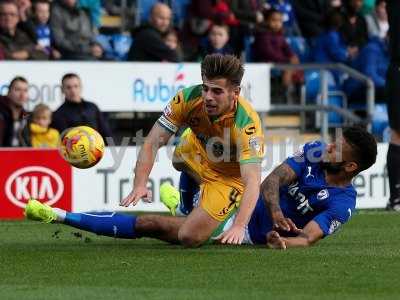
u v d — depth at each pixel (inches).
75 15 1186.0
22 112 992.9
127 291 484.1
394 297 469.1
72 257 599.2
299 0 1423.5
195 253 616.7
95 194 965.8
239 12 1311.5
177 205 751.7
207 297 466.6
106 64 1047.6
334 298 465.4
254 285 502.9
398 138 981.2
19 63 1014.4
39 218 640.4
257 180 604.4
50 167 935.0
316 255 608.7
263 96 1122.7
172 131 628.4
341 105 1315.2
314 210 656.4
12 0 1135.6
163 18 1173.1
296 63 1273.4
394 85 973.8
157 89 1069.1
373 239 727.1
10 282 513.7
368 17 1427.2
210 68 599.8
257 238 665.6
